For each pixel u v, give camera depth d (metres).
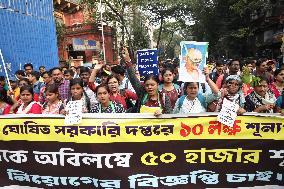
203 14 35.53
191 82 4.52
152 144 4.26
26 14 11.91
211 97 4.67
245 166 4.26
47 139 4.37
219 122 4.21
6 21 10.65
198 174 4.29
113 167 4.32
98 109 4.71
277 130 4.19
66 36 31.69
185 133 4.24
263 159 4.24
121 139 4.27
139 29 44.31
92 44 27.05
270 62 8.55
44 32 13.27
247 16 29.02
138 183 4.32
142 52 7.13
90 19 35.00
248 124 4.20
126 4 32.06
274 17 25.06
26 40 11.80
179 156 4.27
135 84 5.09
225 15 32.16
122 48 5.30
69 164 4.37
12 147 4.44
